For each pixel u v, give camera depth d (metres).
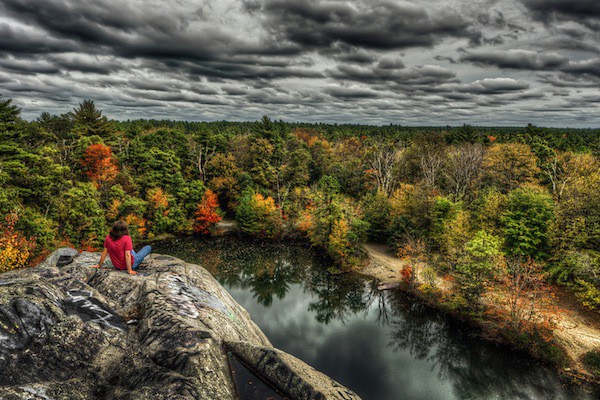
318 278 48.38
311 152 96.00
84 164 62.53
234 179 78.62
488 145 90.31
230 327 7.39
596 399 24.12
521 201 40.41
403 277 43.94
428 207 52.66
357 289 44.66
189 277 9.02
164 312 6.42
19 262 31.67
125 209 55.59
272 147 85.81
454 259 37.22
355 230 52.06
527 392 25.33
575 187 40.59
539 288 35.34
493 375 27.20
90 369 4.92
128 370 5.16
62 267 8.23
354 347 31.56
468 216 46.44
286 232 66.56
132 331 6.06
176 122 193.38
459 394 25.45
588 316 32.09
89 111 79.12
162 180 68.88
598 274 31.94
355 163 84.94
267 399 5.45
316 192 70.38
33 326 5.04
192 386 4.77
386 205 61.25
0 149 45.66
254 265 53.12
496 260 32.78
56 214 43.44
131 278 7.97
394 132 150.00
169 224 62.47
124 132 102.44
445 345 31.45
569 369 26.69
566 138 98.25
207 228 67.12
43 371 4.56
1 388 3.75
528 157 61.88
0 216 35.28
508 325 30.66
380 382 26.77
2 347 4.49
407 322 35.84
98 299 6.68
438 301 37.50
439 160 65.50
